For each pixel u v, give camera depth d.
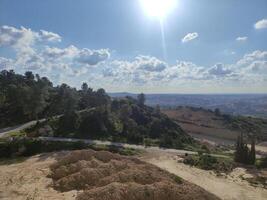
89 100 94.75
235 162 61.25
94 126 73.62
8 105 86.94
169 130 88.31
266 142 110.06
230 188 42.31
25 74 129.00
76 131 71.38
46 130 67.25
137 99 111.31
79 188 29.39
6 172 35.91
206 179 46.19
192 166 54.53
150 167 38.56
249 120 150.88
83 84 107.00
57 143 58.88
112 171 33.59
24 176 33.75
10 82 115.88
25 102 78.75
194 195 28.97
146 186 27.81
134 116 90.81
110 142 67.75
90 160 38.25
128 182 29.70
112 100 99.69
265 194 40.56
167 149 69.12
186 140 86.56
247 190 41.88
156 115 97.81
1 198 26.58
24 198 26.50
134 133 76.00
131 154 59.94
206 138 113.25
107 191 26.00
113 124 78.44
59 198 26.27
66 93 84.62
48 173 34.84
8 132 65.81
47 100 92.38
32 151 53.72
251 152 61.34
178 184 32.25
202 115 153.00
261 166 58.28
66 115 77.00
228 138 114.88
